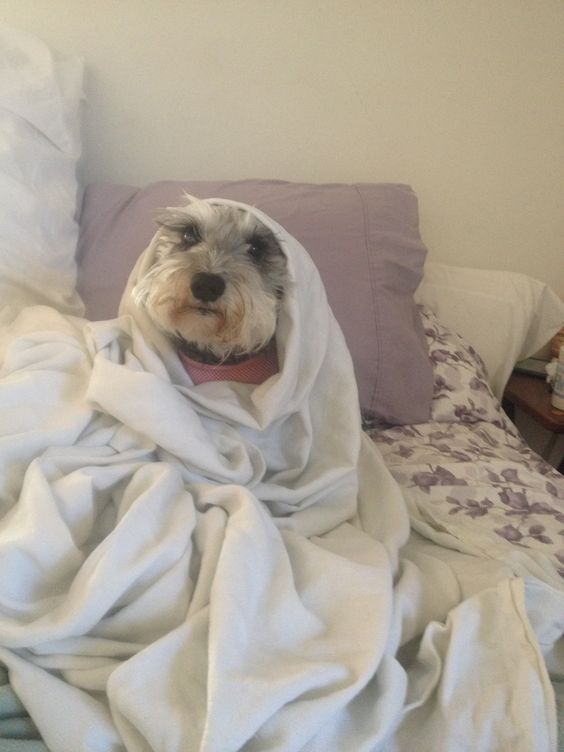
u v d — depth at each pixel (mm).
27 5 1278
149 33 1312
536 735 574
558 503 967
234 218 989
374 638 608
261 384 932
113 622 622
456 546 851
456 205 1523
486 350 1508
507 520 917
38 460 711
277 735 521
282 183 1281
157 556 634
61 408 794
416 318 1291
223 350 959
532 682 611
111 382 761
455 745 572
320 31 1343
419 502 929
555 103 1450
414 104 1422
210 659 548
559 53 1405
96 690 581
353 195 1238
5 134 1101
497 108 1443
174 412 767
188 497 723
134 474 731
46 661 594
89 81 1337
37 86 1135
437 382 1252
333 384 963
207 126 1396
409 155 1466
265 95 1382
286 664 582
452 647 642
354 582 671
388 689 580
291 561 718
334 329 991
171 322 909
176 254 941
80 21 1295
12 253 1113
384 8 1338
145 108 1370
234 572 624
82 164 1398
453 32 1370
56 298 1146
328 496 875
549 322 1550
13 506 715
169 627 627
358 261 1164
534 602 724
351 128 1429
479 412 1243
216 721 507
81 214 1285
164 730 516
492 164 1492
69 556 643
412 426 1178
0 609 608
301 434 919
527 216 1548
